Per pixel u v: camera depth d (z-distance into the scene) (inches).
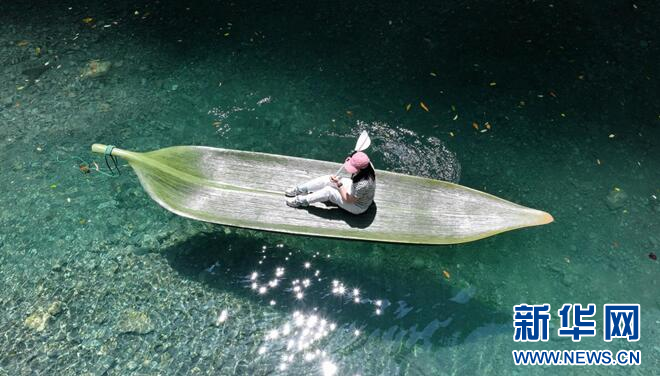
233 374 235.5
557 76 362.6
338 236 243.4
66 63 365.1
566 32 387.2
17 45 374.6
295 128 333.1
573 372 239.1
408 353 243.8
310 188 253.6
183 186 263.1
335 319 253.4
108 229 282.4
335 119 337.7
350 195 240.5
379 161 316.5
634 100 349.7
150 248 275.9
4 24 388.2
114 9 402.9
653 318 257.3
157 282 263.4
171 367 236.2
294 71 365.7
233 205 258.2
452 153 322.0
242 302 257.8
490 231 247.3
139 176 261.3
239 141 325.7
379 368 239.5
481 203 256.4
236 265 270.8
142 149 320.5
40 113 335.9
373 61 371.9
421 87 356.5
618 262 277.1
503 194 305.1
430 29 391.2
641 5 402.3
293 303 258.2
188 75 361.4
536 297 264.5
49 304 254.7
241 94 350.9
